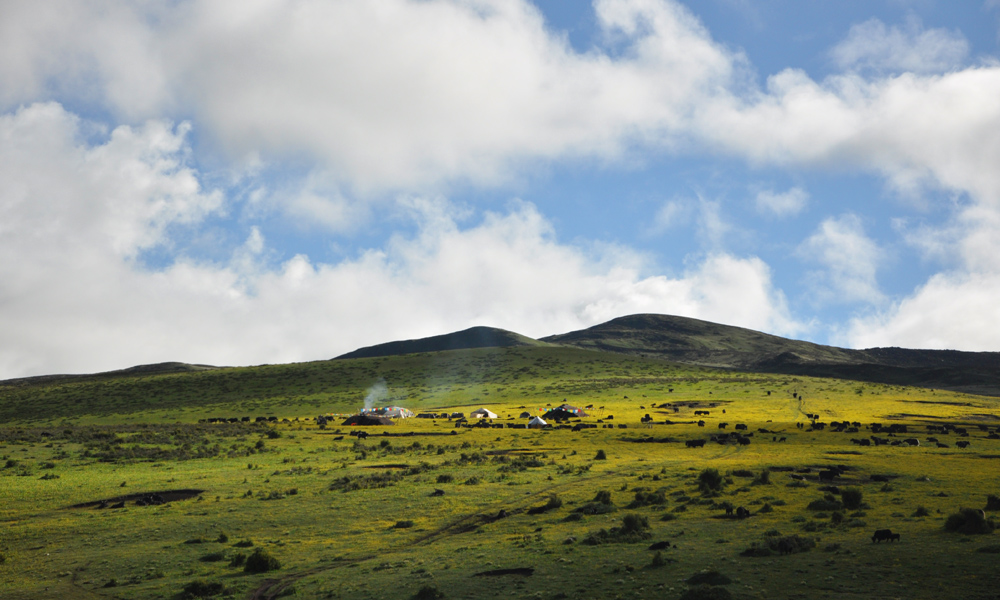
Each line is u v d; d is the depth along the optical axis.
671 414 139.50
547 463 71.38
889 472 60.03
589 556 32.78
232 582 32.22
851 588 24.86
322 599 28.59
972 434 105.62
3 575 35.66
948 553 29.36
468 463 72.31
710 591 24.39
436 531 42.34
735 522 40.00
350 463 74.00
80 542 42.09
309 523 45.25
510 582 28.86
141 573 34.78
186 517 47.69
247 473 67.31
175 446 91.75
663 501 47.75
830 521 38.81
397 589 28.95
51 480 63.56
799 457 72.19
